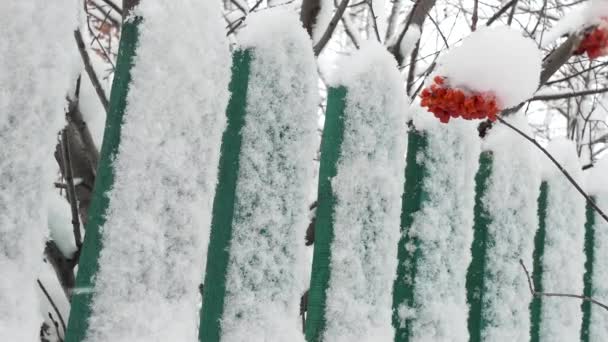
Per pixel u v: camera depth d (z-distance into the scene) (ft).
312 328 4.73
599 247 7.89
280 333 4.37
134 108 3.83
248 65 4.43
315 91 4.72
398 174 5.16
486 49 4.64
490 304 6.15
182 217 3.94
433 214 5.49
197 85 4.03
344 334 4.77
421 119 5.60
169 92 3.93
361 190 4.96
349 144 4.94
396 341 5.35
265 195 4.42
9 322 3.42
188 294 3.95
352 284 4.84
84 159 5.38
